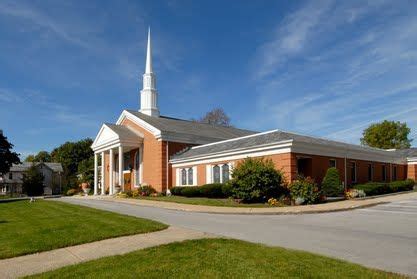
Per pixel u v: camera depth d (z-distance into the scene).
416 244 10.45
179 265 8.05
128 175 41.72
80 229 13.51
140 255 9.15
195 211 20.67
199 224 14.99
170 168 35.88
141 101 44.56
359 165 32.38
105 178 45.25
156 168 35.81
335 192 25.80
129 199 31.02
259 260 8.20
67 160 97.19
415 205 21.62
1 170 47.03
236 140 32.53
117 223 14.59
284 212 18.94
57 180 89.31
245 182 23.45
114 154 44.25
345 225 14.30
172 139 36.38
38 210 22.36
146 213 19.73
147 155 37.56
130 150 41.12
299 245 10.37
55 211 21.05
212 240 10.50
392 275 7.09
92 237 11.89
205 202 24.91
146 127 37.91
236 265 7.88
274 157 25.69
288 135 27.94
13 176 90.81
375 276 6.98
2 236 12.96
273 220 16.28
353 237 11.61
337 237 11.63
